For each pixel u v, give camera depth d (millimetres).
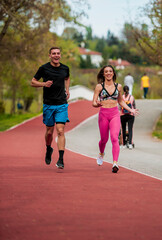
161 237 6805
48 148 14508
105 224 7469
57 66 13570
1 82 60562
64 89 13781
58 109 13633
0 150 21672
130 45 36531
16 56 39750
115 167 13703
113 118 14273
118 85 14297
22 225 7312
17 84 61688
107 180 12195
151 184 11781
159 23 33281
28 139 28516
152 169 15617
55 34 41688
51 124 13891
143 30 34375
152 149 23078
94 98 14305
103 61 120938
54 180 11930
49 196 9688
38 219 7699
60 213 8148
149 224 7559
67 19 37594
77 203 9016
